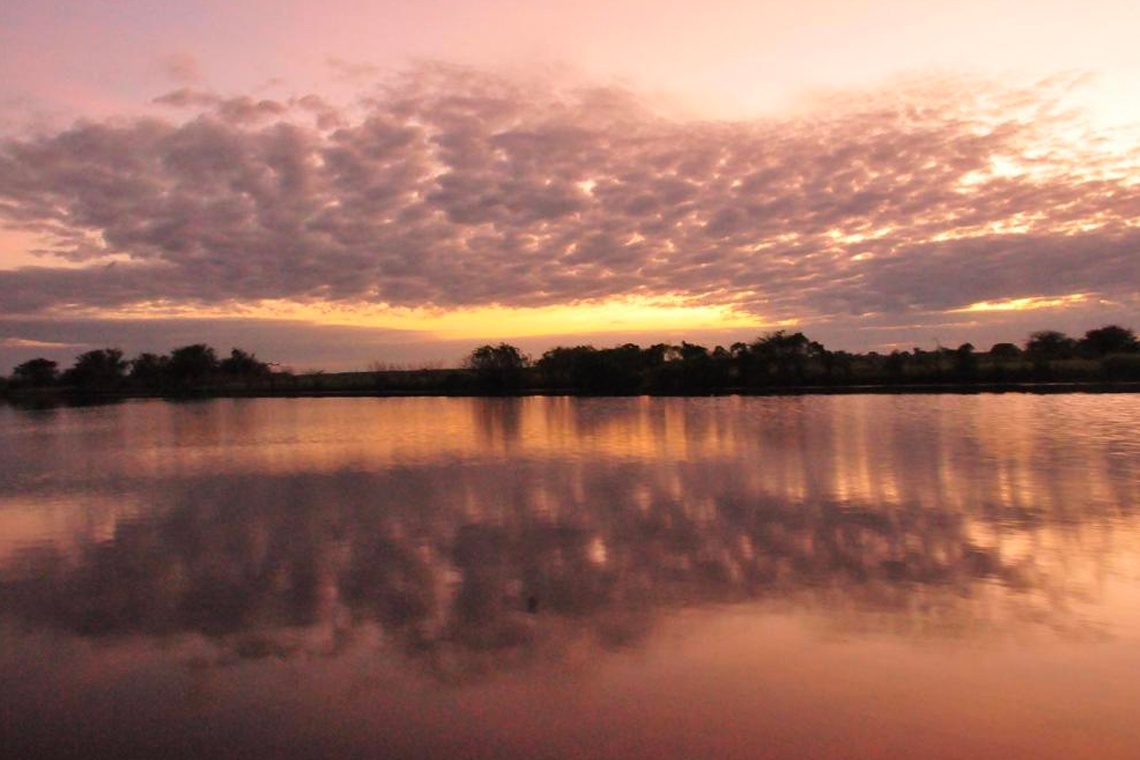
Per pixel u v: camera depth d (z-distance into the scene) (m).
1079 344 56.31
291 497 12.27
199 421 29.59
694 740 4.40
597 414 27.77
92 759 4.36
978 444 16.61
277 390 57.00
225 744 4.49
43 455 19.08
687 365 45.84
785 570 7.65
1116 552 8.00
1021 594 6.77
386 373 57.88
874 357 58.25
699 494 11.61
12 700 5.13
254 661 5.71
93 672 5.57
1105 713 4.62
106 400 52.47
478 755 4.30
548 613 6.57
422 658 5.68
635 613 6.53
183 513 11.26
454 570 7.91
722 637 5.95
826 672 5.27
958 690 4.95
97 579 7.91
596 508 10.78
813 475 13.03
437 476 13.95
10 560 8.79
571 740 4.43
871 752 4.25
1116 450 15.26
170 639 6.20
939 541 8.60
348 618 6.58
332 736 4.56
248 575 7.93
